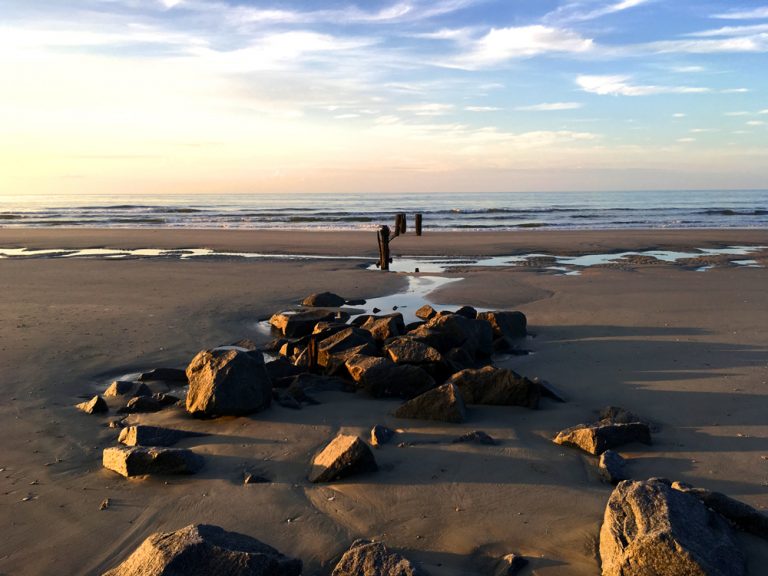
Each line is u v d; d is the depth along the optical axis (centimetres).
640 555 376
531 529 469
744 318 1274
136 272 1992
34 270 2034
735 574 378
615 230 4025
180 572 360
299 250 2789
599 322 1258
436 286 1739
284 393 795
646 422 699
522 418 723
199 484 555
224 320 1284
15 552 448
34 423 715
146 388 829
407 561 389
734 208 8031
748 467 580
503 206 9475
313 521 486
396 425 704
